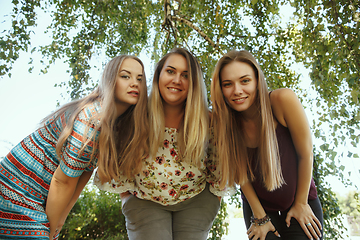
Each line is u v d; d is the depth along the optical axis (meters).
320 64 1.97
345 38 1.94
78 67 2.60
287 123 1.19
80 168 1.00
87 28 2.76
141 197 1.31
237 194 2.54
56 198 0.98
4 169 1.00
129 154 1.18
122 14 2.79
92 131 1.01
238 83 1.15
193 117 1.20
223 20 2.90
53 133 1.05
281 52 2.83
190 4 3.00
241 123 1.31
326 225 2.12
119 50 2.90
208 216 1.33
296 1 2.27
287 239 1.25
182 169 1.24
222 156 1.23
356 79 1.85
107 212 3.49
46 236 0.94
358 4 1.85
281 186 1.23
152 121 1.23
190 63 1.22
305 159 1.19
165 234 1.20
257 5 2.80
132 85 1.14
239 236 5.38
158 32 3.12
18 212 0.92
